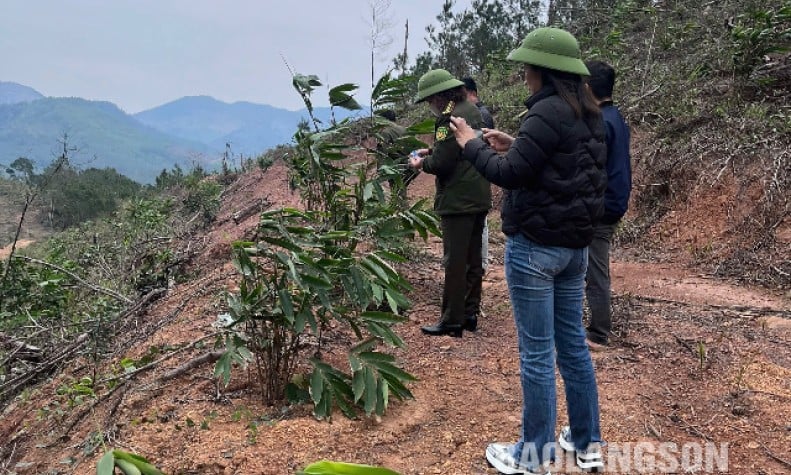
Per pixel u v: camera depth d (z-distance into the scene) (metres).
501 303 5.36
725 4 10.45
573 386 2.86
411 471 2.96
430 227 4.19
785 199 6.72
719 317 5.03
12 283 6.20
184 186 17.42
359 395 3.22
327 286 3.23
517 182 2.52
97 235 10.15
